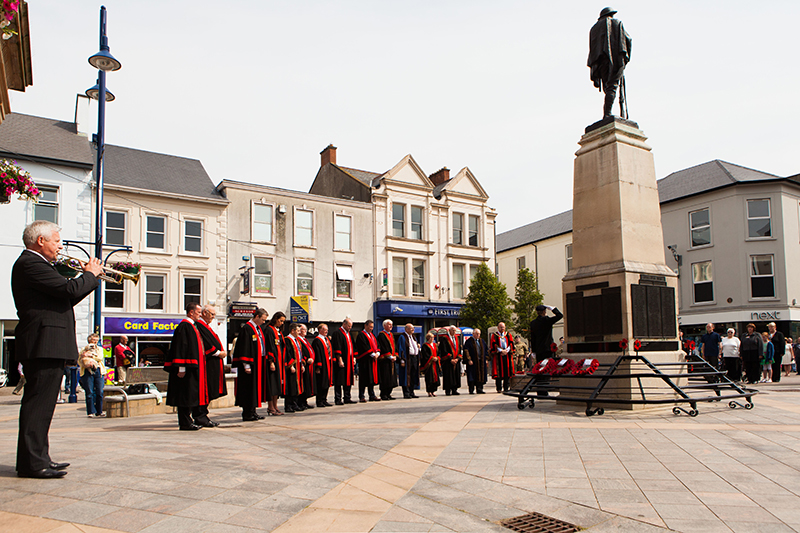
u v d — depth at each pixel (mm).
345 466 5746
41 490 4316
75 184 23969
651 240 10641
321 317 29844
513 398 13188
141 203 25562
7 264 22234
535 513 4195
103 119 17609
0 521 3641
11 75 7449
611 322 10062
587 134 11062
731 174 30391
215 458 5781
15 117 25250
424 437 7309
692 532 3748
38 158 23125
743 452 6043
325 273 30188
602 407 9258
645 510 4207
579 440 6840
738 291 28906
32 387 4680
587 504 4371
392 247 32188
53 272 4664
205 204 27094
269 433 8289
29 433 4652
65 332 4797
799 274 28922
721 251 29719
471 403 11781
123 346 17125
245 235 28156
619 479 5047
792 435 6965
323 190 36594
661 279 10414
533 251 42156
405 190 33000
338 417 10141
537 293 33906
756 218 29156
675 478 5055
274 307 28547
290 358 11602
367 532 3768
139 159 27609
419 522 3979
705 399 8734
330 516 4066
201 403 8781
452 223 34750
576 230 11055
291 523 3908
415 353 15898
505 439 7008
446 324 33781
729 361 17375
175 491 4457
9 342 22156
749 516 4035
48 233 4816
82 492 4293
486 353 16938
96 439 7180
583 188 11023
